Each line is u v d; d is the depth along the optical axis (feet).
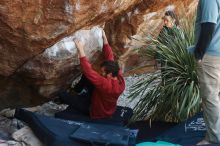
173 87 17.81
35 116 16.69
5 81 18.54
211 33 14.67
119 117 18.28
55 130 16.03
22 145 16.20
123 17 20.45
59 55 17.30
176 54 18.26
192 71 17.88
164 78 18.38
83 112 18.42
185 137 17.12
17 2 15.34
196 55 15.11
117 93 17.83
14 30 16.11
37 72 17.80
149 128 18.31
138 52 21.35
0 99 18.81
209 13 14.61
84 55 17.15
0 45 16.89
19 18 15.74
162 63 18.74
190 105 17.43
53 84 18.88
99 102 17.93
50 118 16.70
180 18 22.71
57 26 16.34
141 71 24.54
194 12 23.09
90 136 15.70
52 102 20.22
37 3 15.60
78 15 16.28
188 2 22.88
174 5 21.75
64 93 18.72
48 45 16.92
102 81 17.38
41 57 17.25
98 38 18.44
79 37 17.42
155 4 20.26
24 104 19.36
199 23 15.26
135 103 21.70
